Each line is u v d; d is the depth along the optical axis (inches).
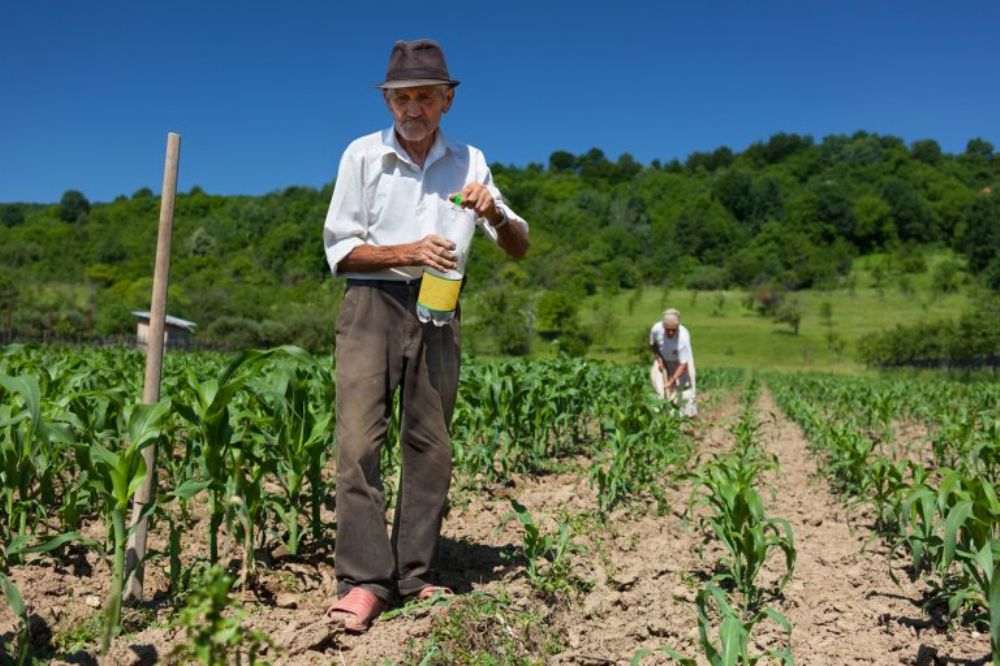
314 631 127.6
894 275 4815.5
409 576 147.0
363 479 139.6
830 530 233.0
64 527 160.1
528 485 269.4
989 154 7780.5
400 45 136.0
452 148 147.6
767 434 529.3
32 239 4840.1
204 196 5974.4
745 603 156.8
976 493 139.8
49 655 119.9
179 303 2869.1
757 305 4057.6
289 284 4114.2
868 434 489.1
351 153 142.6
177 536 142.9
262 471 156.1
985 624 148.9
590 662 128.6
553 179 7440.9
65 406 169.5
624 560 186.2
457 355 149.7
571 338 2755.9
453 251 135.5
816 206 5600.4
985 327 1919.3
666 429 303.7
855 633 146.2
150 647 121.6
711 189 6373.0
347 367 141.5
